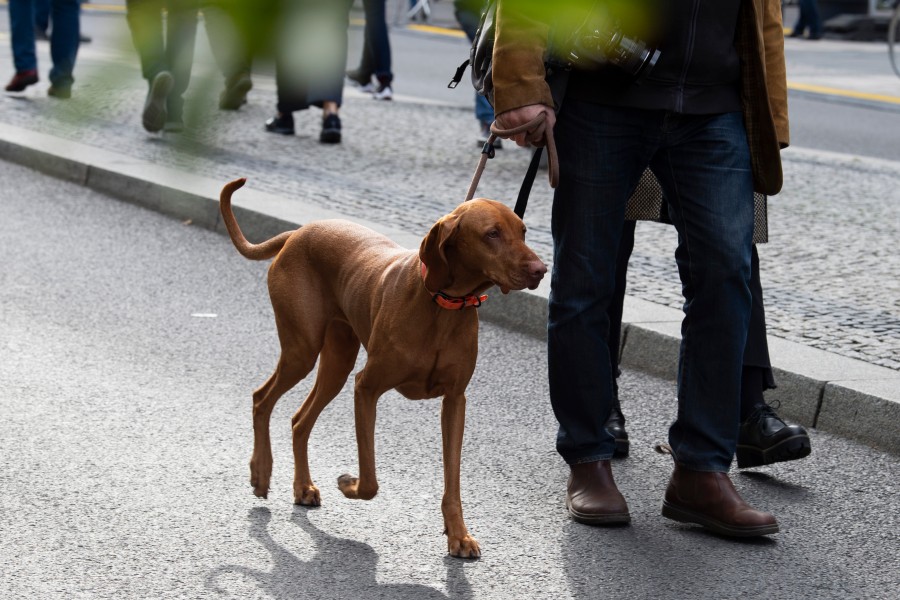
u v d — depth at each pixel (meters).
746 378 5.39
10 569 4.00
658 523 4.78
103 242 9.99
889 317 7.61
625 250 5.51
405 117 16.83
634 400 6.54
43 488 4.85
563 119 4.54
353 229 4.64
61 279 8.80
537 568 4.22
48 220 10.70
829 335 7.13
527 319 7.93
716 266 4.48
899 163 14.73
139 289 8.62
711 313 4.55
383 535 4.48
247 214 10.27
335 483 5.05
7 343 7.17
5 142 13.19
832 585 4.15
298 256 4.67
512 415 6.19
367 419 4.30
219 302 8.37
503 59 4.28
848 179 13.34
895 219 11.12
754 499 5.09
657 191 5.22
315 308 4.61
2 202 11.34
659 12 4.26
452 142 14.83
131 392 6.32
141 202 11.41
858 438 5.95
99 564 4.08
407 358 4.12
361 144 14.36
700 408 4.62
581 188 4.55
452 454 4.28
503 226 3.87
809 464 5.59
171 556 4.18
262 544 4.34
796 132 17.80
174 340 7.39
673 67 4.37
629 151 4.54
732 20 4.39
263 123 15.17
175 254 9.71
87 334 7.45
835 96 22.14
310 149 13.80
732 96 4.48
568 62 4.30
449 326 4.10
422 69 23.98
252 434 5.73
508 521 4.71
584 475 4.77
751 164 4.57
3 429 5.63
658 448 5.73
